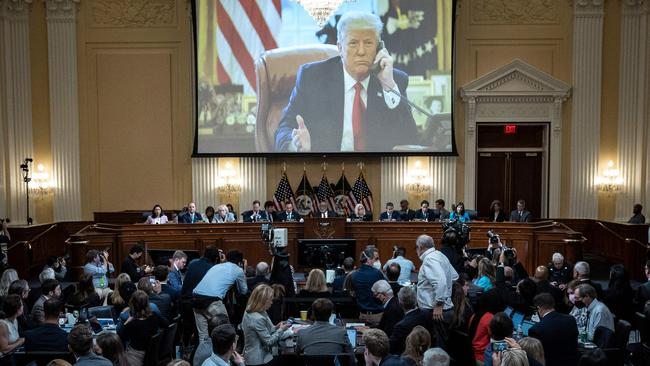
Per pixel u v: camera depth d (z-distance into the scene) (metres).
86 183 16.28
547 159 16.36
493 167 16.66
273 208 14.34
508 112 16.27
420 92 15.98
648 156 15.84
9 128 15.80
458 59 16.27
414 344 5.11
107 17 16.17
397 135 16.03
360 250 13.00
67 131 16.14
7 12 15.79
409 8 15.90
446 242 8.49
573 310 7.69
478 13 16.27
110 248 12.47
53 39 15.99
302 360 5.95
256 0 15.93
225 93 16.03
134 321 6.49
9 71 15.81
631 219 14.80
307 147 16.05
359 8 15.89
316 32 15.95
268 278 8.82
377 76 15.95
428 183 16.28
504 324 5.05
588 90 16.17
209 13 15.92
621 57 16.12
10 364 5.99
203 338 7.64
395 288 7.95
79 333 5.08
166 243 12.70
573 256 12.42
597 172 16.27
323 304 5.89
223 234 12.88
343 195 16.30
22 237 14.16
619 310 8.73
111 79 16.23
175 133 16.34
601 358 4.55
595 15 16.06
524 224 12.84
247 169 16.30
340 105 16.00
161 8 16.27
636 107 16.05
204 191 16.27
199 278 8.12
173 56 16.28
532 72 16.03
